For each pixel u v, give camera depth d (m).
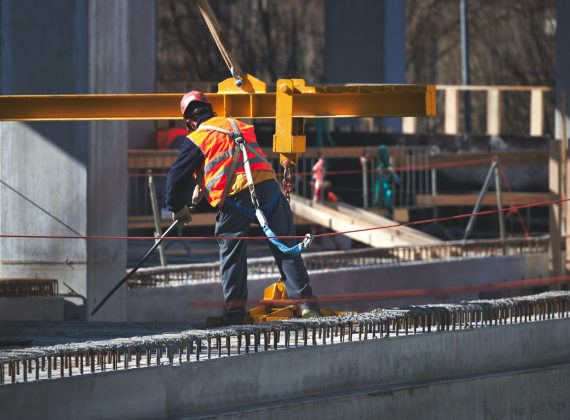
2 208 31.88
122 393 19.06
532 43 111.06
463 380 22.95
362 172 57.06
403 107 23.31
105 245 31.88
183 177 23.62
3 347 23.48
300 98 24.06
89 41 30.92
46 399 18.20
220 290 35.16
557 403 24.69
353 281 38.72
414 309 23.58
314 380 21.39
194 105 24.25
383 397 21.75
